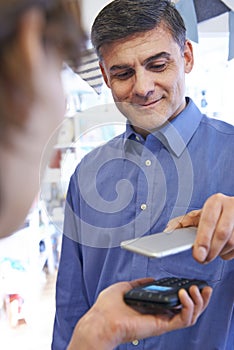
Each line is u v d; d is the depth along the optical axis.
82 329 0.53
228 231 0.51
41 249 1.29
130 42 0.69
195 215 0.56
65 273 0.88
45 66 0.27
